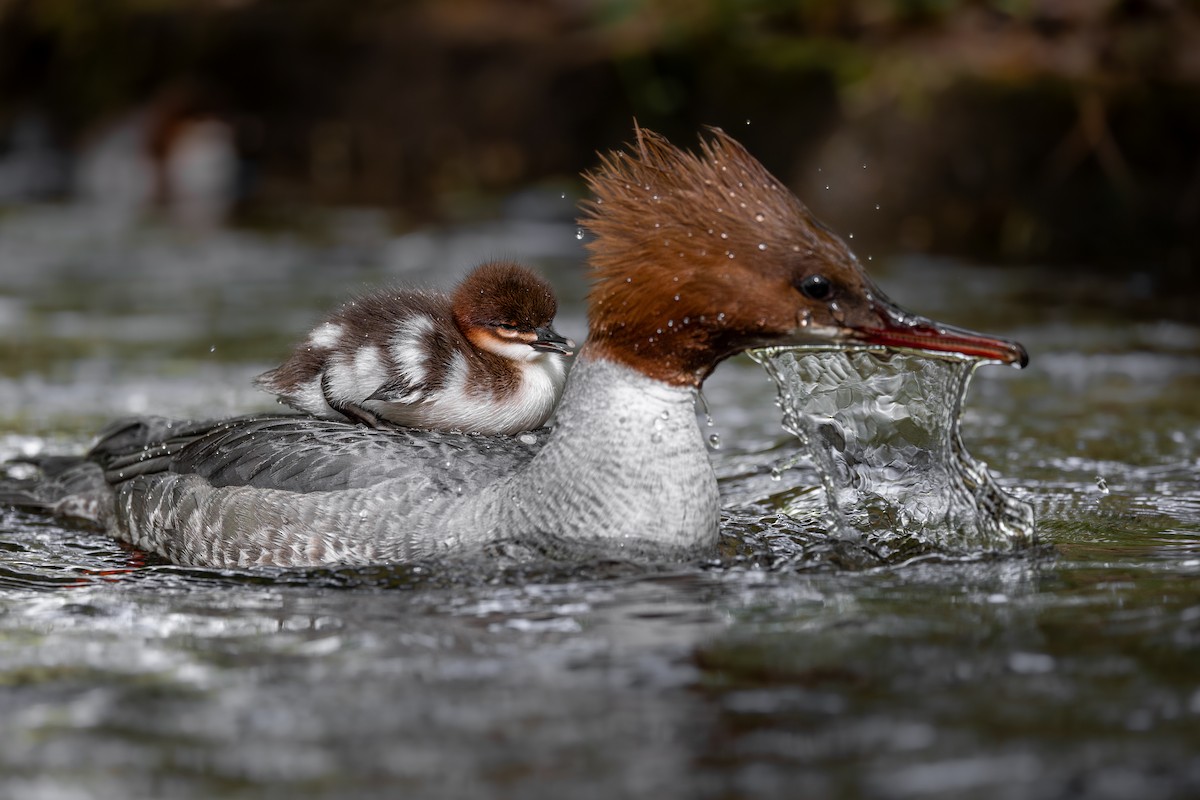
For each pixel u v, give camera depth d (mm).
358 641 7855
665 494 9180
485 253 23438
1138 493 11289
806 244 9008
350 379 10555
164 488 10344
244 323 18969
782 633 7891
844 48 24922
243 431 10344
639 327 9078
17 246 24875
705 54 25531
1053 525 10336
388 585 8891
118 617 8406
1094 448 12836
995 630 7898
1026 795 5988
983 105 22766
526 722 6742
